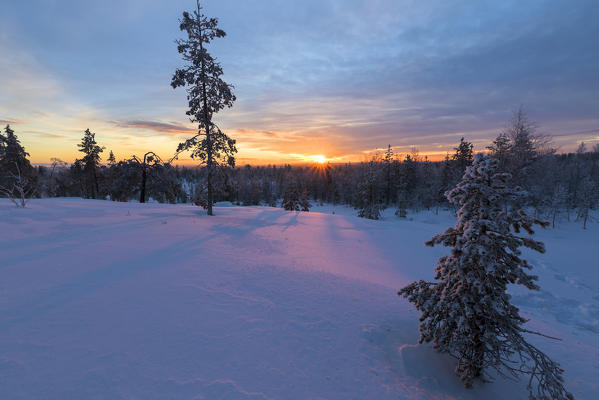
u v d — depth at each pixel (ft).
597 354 19.52
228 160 71.77
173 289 20.48
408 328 19.35
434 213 201.98
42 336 13.62
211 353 13.57
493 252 13.98
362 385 12.87
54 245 29.76
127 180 132.67
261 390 11.56
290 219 81.41
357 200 262.67
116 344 13.53
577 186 215.51
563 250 79.56
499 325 13.79
